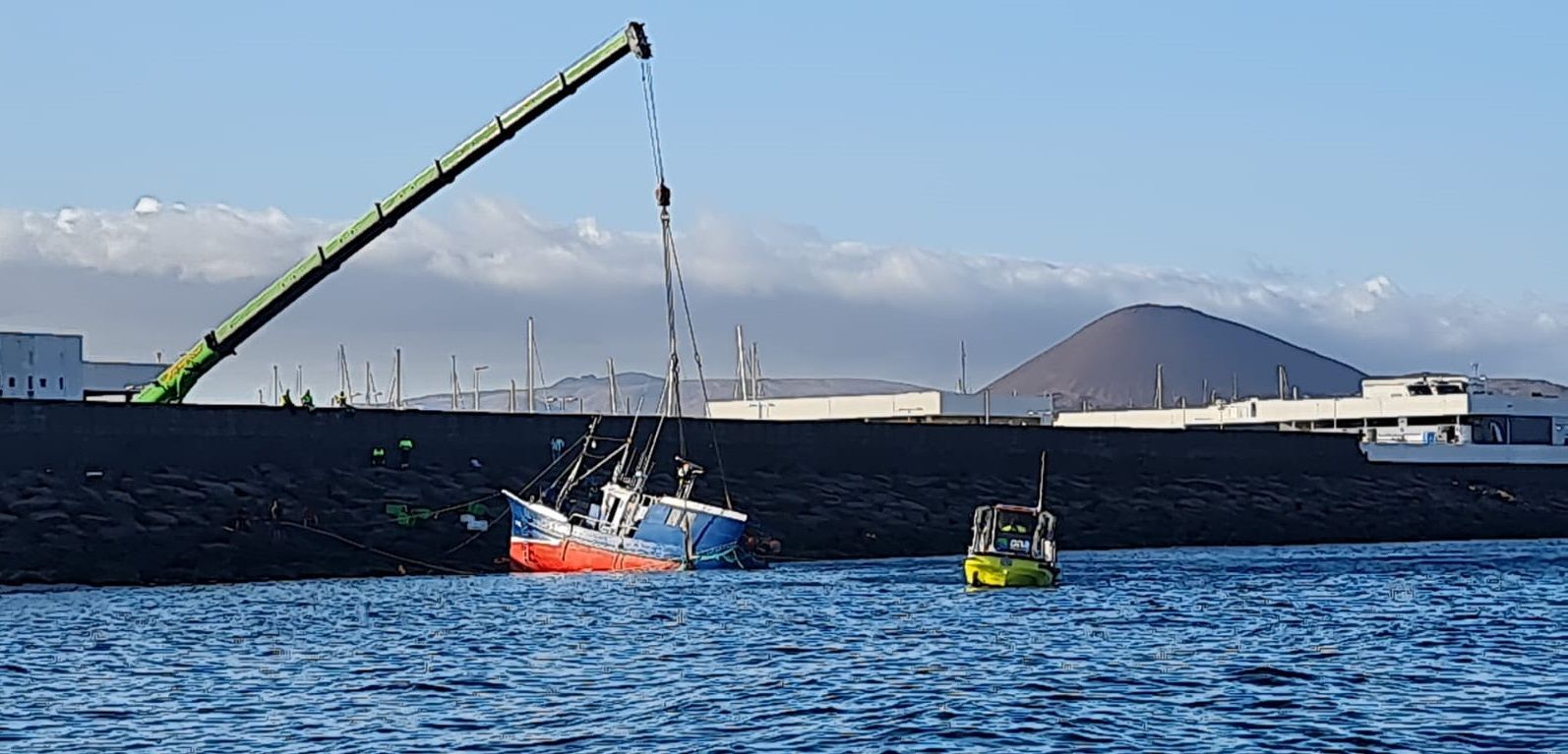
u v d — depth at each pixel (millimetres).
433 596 79125
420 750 42000
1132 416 178625
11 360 112125
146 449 97125
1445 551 116062
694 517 94938
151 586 86438
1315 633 64312
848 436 118812
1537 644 60969
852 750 41562
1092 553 113750
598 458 109500
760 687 50562
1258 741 42594
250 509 96000
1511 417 157375
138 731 44531
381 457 103438
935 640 61656
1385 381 163625
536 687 51094
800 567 98188
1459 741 42656
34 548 87750
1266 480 134375
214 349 108375
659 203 104938
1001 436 124812
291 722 45750
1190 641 61656
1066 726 44188
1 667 55406
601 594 79812
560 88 99062
